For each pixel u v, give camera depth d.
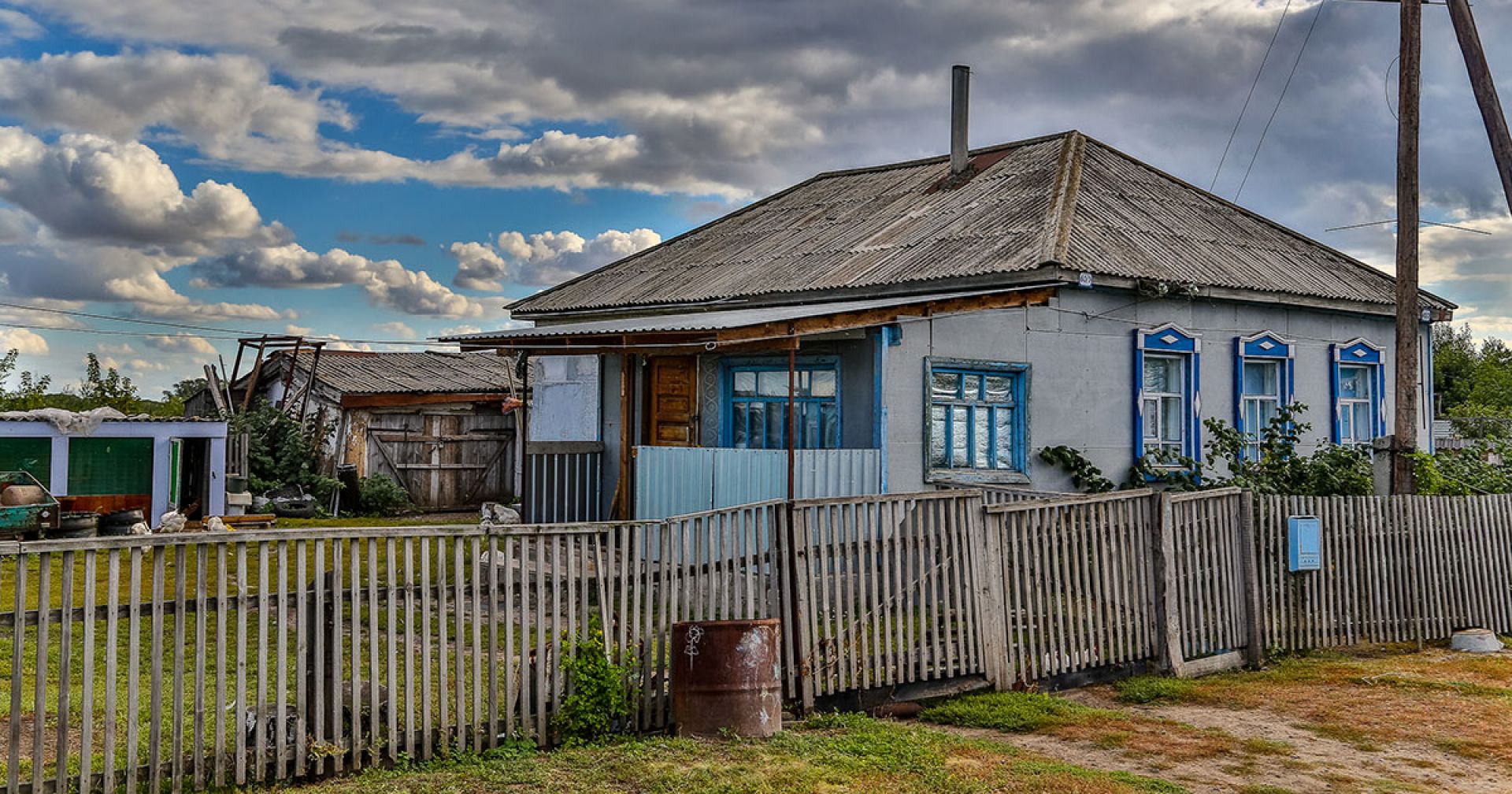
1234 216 20.98
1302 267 19.42
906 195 20.84
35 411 18.06
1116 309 16.16
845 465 13.23
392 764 6.73
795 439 14.82
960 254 16.31
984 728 8.35
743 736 7.47
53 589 12.56
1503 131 13.50
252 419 23.58
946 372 14.42
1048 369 15.36
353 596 6.61
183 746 6.66
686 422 16.02
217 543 6.19
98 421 18.52
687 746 7.23
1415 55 15.40
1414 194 15.30
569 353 14.30
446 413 25.52
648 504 14.77
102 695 8.19
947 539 9.05
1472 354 51.62
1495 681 10.25
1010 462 15.05
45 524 16.83
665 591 7.77
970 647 9.12
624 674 7.50
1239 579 10.98
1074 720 8.46
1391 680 10.14
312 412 25.22
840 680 8.41
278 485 23.00
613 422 17.52
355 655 6.62
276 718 6.42
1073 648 9.78
